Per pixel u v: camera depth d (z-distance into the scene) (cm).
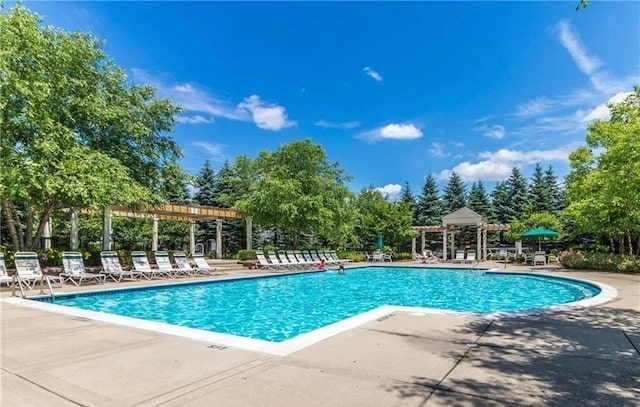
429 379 377
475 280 1823
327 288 1536
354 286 1609
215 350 478
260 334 780
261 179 2534
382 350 477
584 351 471
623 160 1689
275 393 343
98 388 355
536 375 388
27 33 1257
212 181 4291
